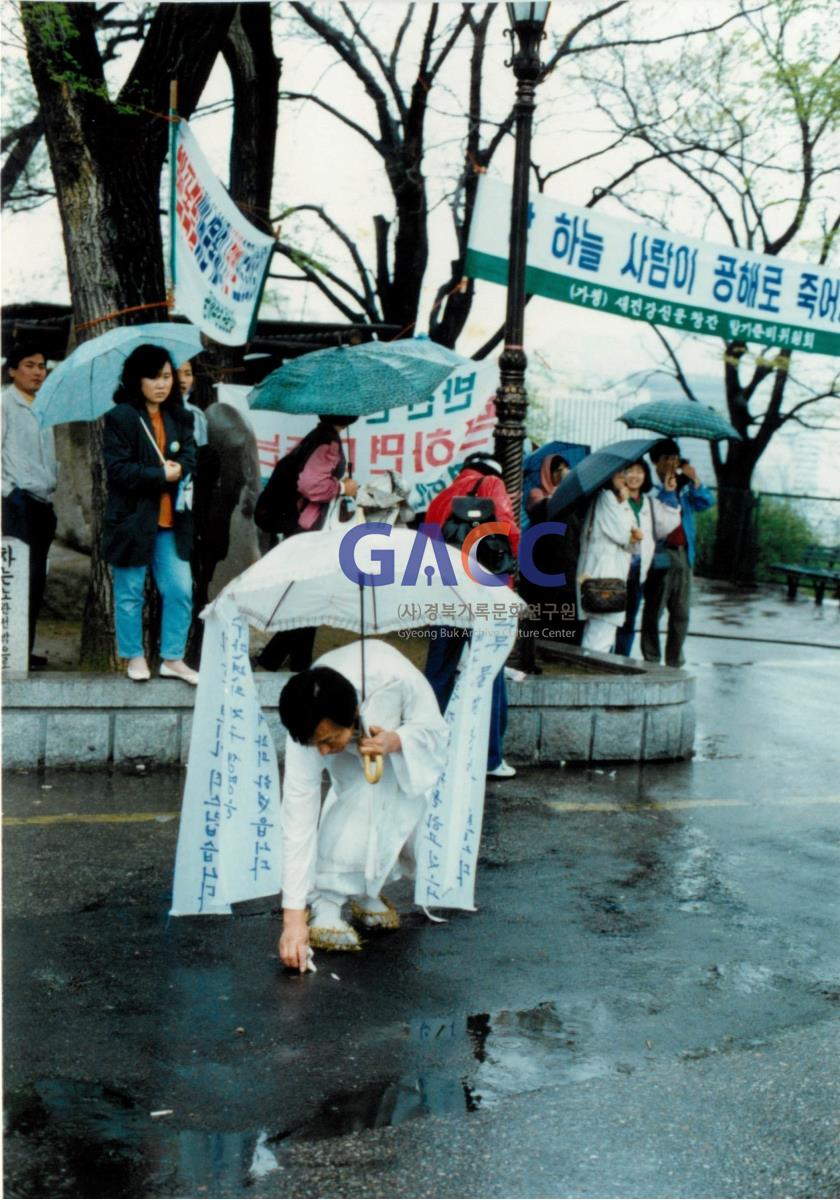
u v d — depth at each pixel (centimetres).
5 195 1430
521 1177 309
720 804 646
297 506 720
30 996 395
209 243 735
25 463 734
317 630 984
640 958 444
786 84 1521
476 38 1372
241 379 1130
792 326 828
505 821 598
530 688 704
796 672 1120
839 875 541
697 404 997
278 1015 389
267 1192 299
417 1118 333
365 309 1549
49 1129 321
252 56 1202
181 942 443
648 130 1549
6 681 636
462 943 453
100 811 579
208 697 436
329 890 437
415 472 936
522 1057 369
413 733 418
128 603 641
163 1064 356
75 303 751
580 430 1820
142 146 738
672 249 801
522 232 707
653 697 727
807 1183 311
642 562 891
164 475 614
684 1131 332
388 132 1402
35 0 679
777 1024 396
